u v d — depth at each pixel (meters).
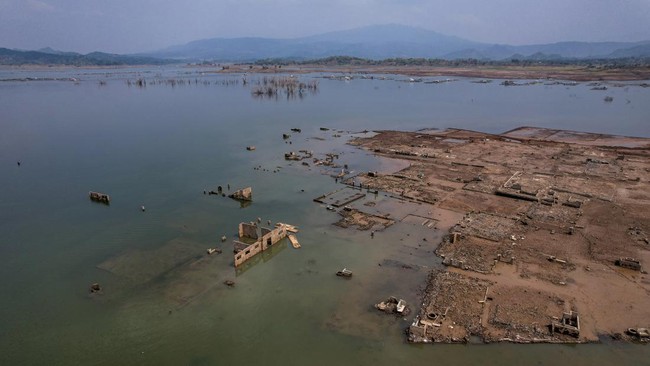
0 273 45.75
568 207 60.22
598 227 53.72
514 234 52.06
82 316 38.53
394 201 64.06
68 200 66.44
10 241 52.91
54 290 42.50
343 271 44.06
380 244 50.69
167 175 78.25
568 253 47.28
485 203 62.53
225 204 64.00
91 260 48.03
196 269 45.88
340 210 60.94
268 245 50.34
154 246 51.03
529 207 60.59
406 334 35.19
